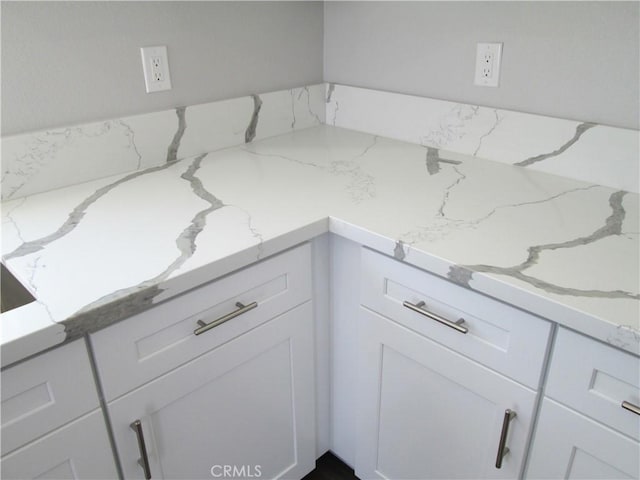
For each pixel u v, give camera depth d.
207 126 1.59
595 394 0.87
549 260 0.97
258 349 1.18
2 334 0.78
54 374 0.85
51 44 1.25
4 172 1.25
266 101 1.71
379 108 1.73
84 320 0.84
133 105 1.44
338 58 1.81
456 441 1.16
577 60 1.28
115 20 1.34
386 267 1.12
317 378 1.41
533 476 1.02
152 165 1.50
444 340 1.07
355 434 1.45
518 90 1.41
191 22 1.48
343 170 1.45
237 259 1.02
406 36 1.59
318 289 1.29
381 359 1.24
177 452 1.10
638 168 1.24
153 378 0.99
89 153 1.37
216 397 1.14
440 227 1.10
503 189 1.30
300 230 1.12
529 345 0.93
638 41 1.18
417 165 1.48
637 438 0.84
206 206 1.22
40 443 0.87
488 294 0.93
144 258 1.00
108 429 0.96
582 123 1.30
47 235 1.09
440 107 1.57
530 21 1.33
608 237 1.05
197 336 1.03
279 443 1.37
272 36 1.68
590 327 0.81
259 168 1.47
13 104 1.24
